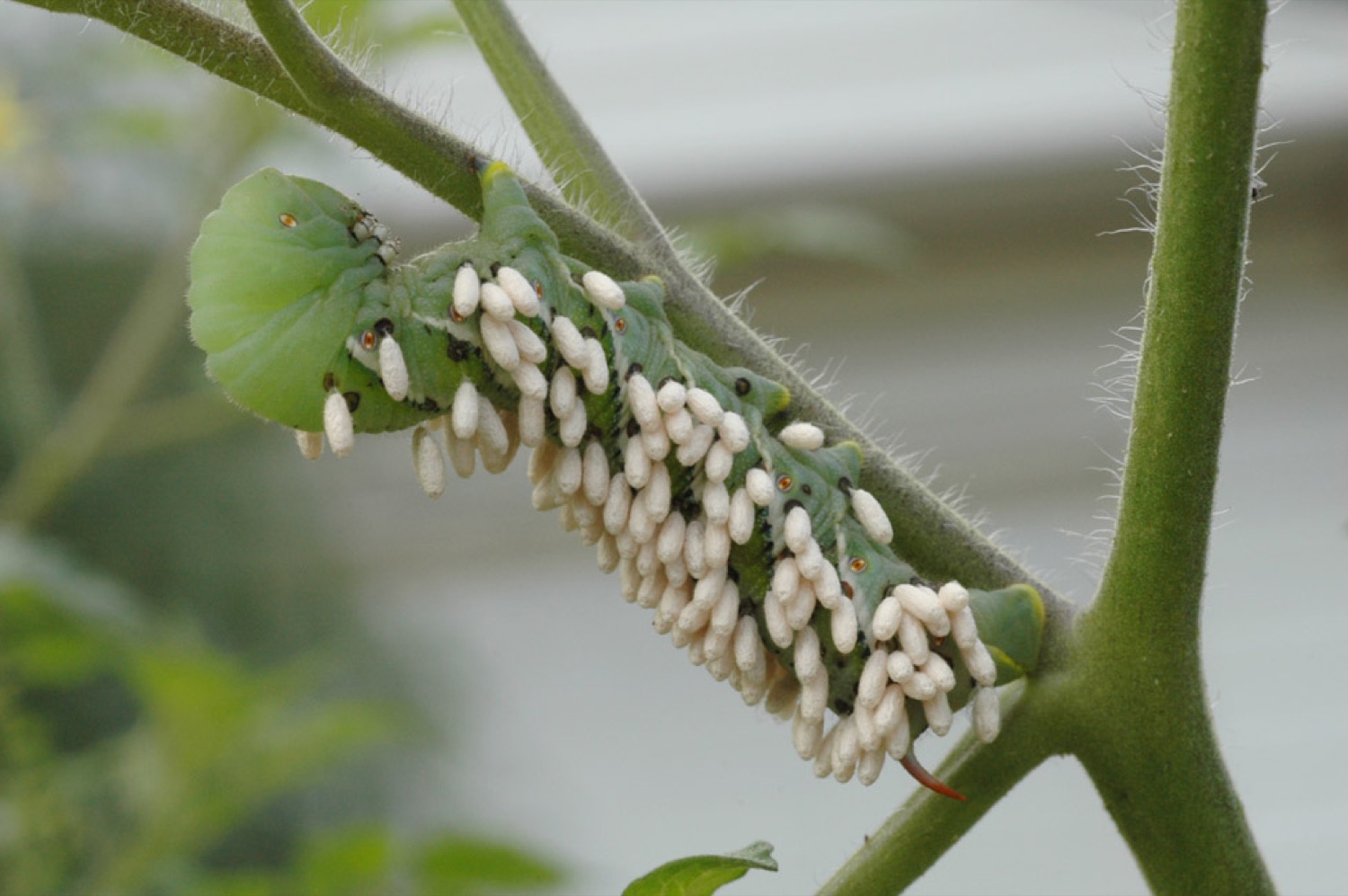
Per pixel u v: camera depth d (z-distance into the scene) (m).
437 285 0.37
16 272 0.55
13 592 0.46
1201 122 0.36
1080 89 0.94
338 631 0.93
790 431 0.38
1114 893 0.84
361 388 0.37
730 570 0.38
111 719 0.76
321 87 0.36
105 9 0.36
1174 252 0.36
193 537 0.87
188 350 0.70
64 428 0.55
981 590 0.38
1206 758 0.37
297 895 0.45
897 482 0.38
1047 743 0.37
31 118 0.56
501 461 0.37
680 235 0.40
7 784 0.48
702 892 0.37
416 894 0.45
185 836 0.46
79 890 0.47
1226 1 0.35
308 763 0.46
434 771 0.90
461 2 0.38
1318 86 0.90
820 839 0.92
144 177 0.80
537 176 0.39
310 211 0.37
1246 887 0.38
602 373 0.37
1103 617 0.37
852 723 0.38
